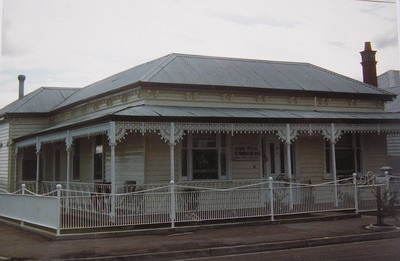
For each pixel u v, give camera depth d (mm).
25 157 26609
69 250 11375
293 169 19828
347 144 21172
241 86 18625
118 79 21891
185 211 14406
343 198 17000
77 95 25734
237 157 18406
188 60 20734
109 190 17531
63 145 24250
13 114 26484
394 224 14844
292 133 17234
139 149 16797
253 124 16547
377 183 17859
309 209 16234
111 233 13250
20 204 15867
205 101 18172
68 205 13555
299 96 20062
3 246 12102
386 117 19922
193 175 17422
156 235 13477
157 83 17109
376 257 10312
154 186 16406
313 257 10484
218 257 10898
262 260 10305
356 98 21328
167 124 15117
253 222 14961
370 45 26859
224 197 15102
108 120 14602
